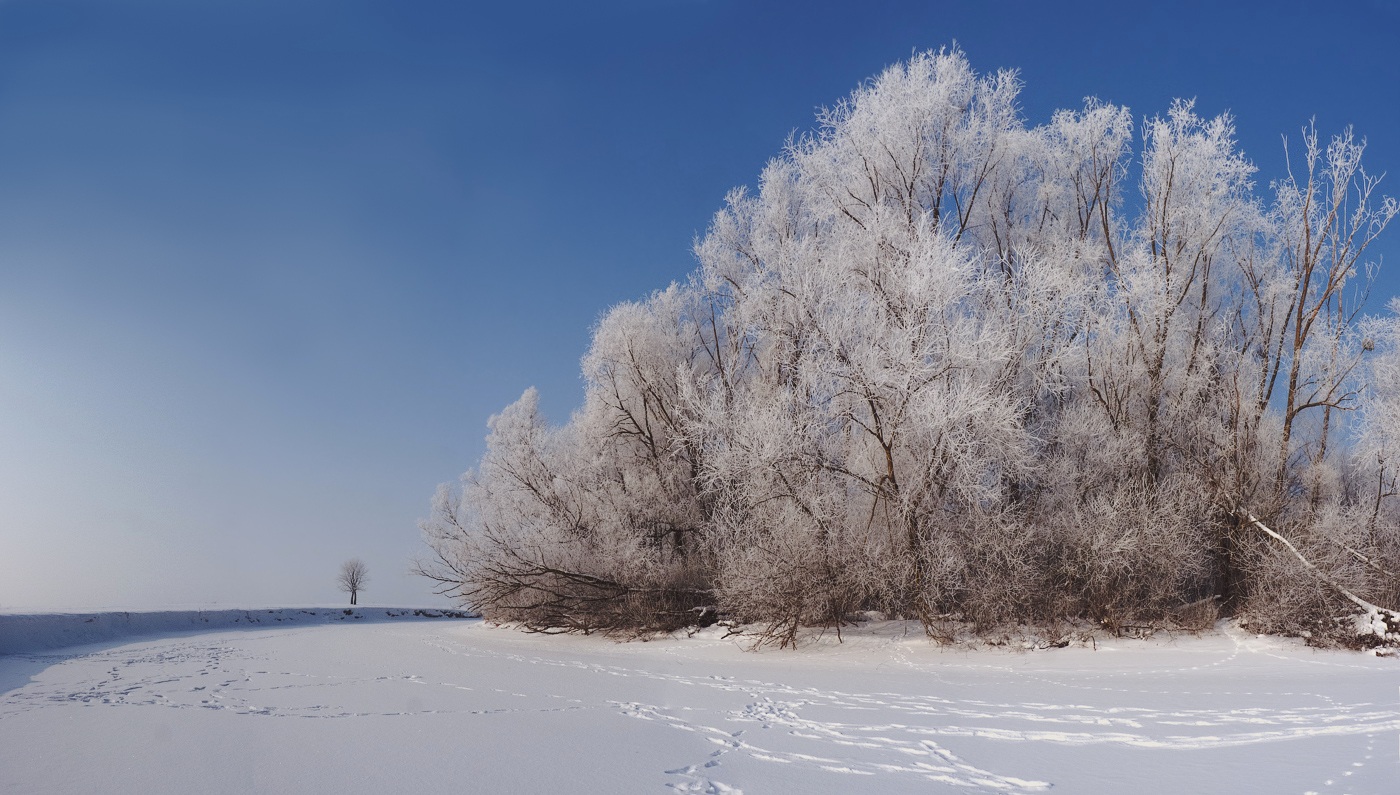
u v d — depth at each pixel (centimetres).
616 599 2186
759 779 664
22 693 1246
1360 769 662
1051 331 1869
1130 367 1897
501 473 2547
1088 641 1650
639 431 2388
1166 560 1680
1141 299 1895
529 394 3003
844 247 1992
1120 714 945
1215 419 1936
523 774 684
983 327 1747
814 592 1731
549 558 2245
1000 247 2194
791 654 1700
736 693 1171
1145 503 1736
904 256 1866
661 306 2512
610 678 1369
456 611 5788
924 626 1745
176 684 1334
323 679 1383
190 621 3416
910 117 2112
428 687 1263
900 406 1723
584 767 708
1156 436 1928
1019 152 2164
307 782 666
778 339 2112
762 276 2200
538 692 1199
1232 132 1980
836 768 700
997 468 1792
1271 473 1914
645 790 634
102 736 873
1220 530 1869
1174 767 685
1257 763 692
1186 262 2014
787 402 1839
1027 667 1434
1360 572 1644
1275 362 1941
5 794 645
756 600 1745
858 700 1088
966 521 1745
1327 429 1966
